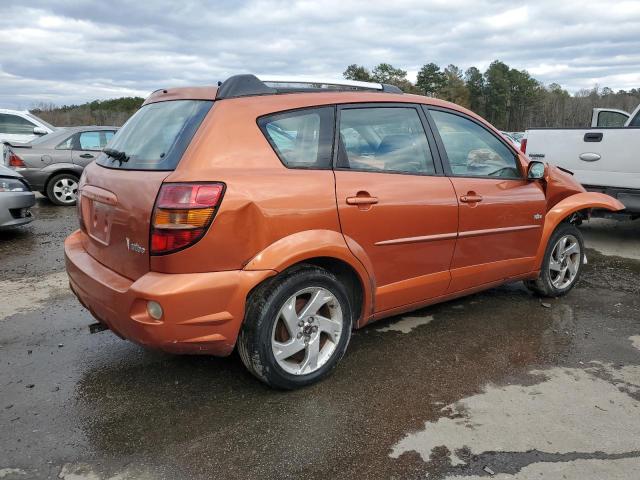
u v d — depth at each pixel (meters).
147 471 2.45
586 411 2.97
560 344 3.87
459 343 3.86
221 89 3.02
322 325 3.19
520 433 2.75
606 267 6.01
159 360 3.57
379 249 3.36
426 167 3.69
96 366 3.50
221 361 3.56
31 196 7.39
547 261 4.64
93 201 3.26
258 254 2.82
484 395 3.13
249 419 2.87
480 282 4.13
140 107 3.61
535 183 4.45
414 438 2.70
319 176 3.09
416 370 3.43
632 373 3.43
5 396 3.11
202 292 2.67
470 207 3.85
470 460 2.53
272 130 3.00
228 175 2.76
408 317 4.37
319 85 3.51
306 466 2.49
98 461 2.52
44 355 3.66
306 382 3.15
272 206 2.85
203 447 2.62
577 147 6.86
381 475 2.43
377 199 3.29
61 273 5.71
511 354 3.69
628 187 6.38
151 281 2.66
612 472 2.46
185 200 2.62
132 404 3.03
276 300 2.91
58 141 10.39
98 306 3.00
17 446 2.63
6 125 13.01
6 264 6.07
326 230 3.07
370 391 3.16
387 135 3.52
